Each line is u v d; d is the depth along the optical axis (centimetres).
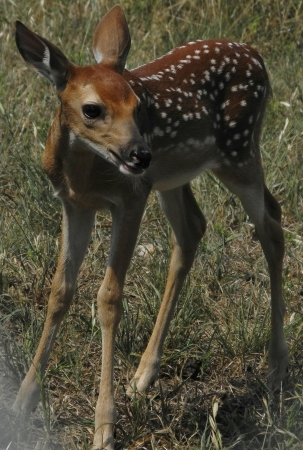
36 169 1223
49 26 1570
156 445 880
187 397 960
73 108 841
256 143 1034
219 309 1092
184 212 1027
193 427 930
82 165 877
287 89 1510
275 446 905
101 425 870
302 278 1166
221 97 997
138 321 1048
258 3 1727
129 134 817
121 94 828
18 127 1328
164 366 1016
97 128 829
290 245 1217
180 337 1039
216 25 1642
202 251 1175
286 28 1697
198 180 1273
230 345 1034
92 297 1087
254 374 1008
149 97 931
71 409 940
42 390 860
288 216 1277
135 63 1487
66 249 916
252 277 1170
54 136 876
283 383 1001
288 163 1327
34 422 916
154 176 950
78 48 1543
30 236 1147
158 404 961
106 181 881
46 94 1407
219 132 999
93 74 843
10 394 936
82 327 1032
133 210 898
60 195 910
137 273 1130
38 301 1081
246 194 1027
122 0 1675
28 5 1625
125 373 1000
